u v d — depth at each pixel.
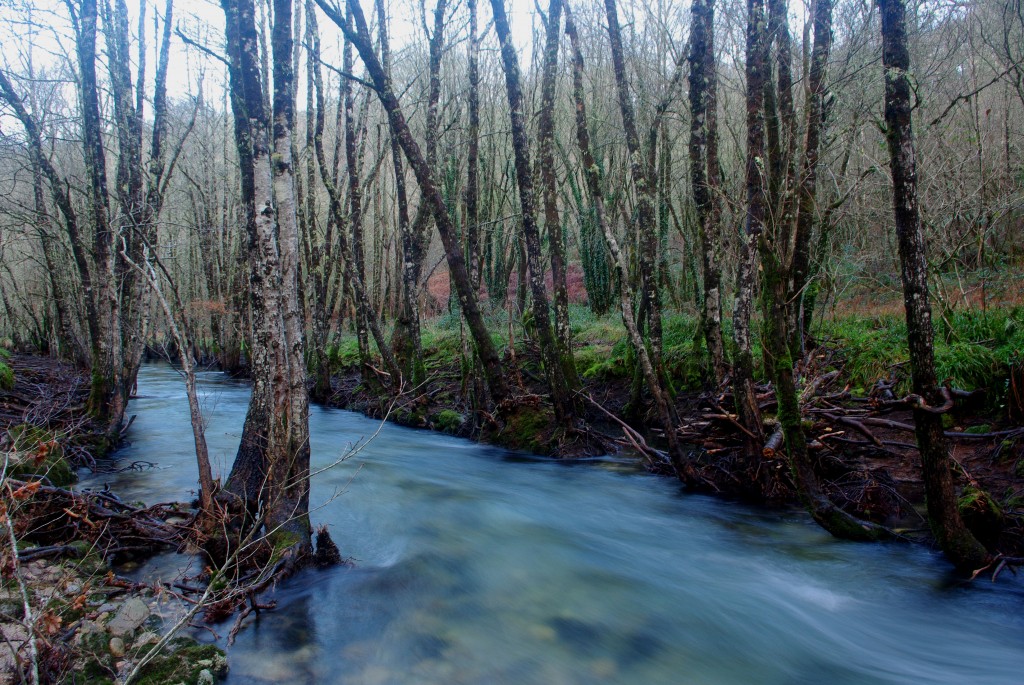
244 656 4.97
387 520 8.26
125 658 4.57
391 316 26.00
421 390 15.62
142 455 11.36
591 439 11.98
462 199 19.11
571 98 17.20
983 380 8.76
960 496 7.15
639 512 8.73
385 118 22.09
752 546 7.42
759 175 8.27
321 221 28.64
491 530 7.97
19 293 25.92
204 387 22.31
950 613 5.71
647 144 15.57
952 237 12.79
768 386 9.98
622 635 5.45
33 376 17.69
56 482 8.57
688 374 13.17
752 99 8.22
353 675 4.77
